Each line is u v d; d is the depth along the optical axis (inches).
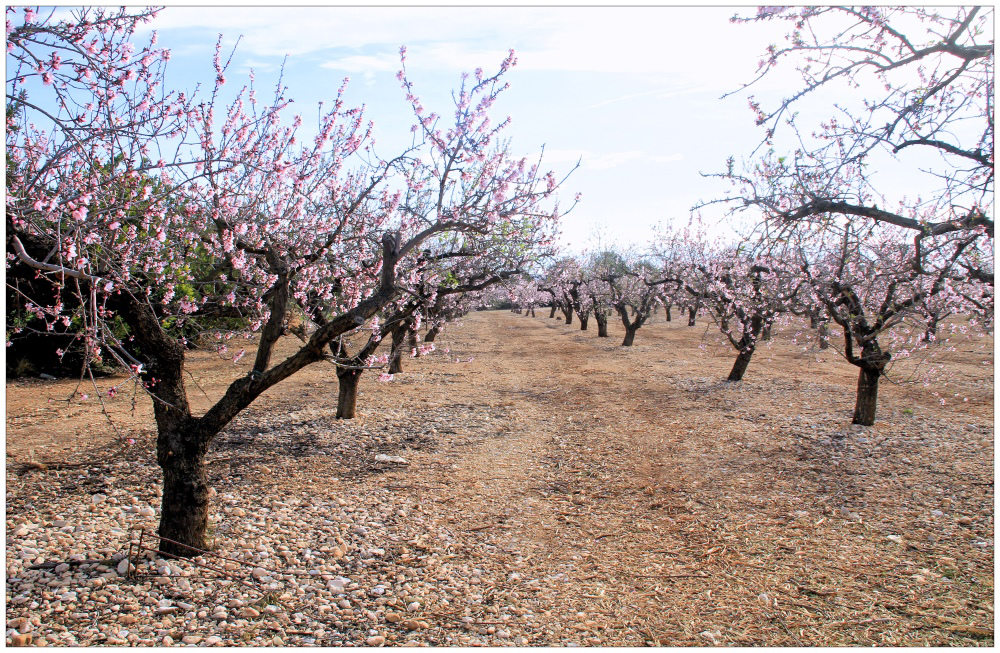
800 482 272.1
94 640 136.2
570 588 180.5
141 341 175.6
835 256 283.1
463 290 277.6
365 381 512.7
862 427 358.9
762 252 181.2
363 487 257.3
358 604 165.5
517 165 221.9
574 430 366.9
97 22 143.8
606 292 1024.2
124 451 289.1
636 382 532.4
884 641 152.8
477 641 149.8
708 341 853.2
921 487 262.1
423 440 335.9
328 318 353.1
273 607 158.9
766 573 190.9
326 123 251.8
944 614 165.6
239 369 552.4
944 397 438.9
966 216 153.3
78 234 140.0
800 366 609.6
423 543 207.0
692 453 317.7
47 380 482.6
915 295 261.0
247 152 220.5
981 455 301.7
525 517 234.1
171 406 175.0
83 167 156.5
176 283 238.2
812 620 163.6
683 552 205.8
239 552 187.8
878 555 201.9
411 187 284.0
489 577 185.9
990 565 193.2
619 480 277.1
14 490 235.9
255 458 288.4
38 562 172.2
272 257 238.8
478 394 475.2
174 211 222.8
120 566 169.6
